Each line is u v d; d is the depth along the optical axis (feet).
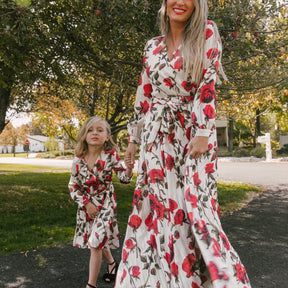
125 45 15.40
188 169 5.17
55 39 16.98
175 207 5.36
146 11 12.89
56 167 66.33
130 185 32.19
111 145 8.52
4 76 18.79
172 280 5.14
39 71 21.04
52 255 11.01
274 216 18.24
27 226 15.57
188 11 5.47
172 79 5.54
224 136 142.00
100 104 30.30
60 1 15.51
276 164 64.64
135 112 6.40
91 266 7.80
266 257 10.99
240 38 14.42
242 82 19.12
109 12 12.80
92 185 8.35
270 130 154.51
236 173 47.34
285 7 17.21
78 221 8.54
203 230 4.79
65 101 33.50
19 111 30.94
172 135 5.56
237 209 20.56
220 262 4.53
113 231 8.27
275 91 21.88
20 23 12.01
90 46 17.20
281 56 17.16
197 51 5.34
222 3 14.84
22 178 37.83
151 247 5.53
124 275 5.56
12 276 9.16
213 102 5.20
